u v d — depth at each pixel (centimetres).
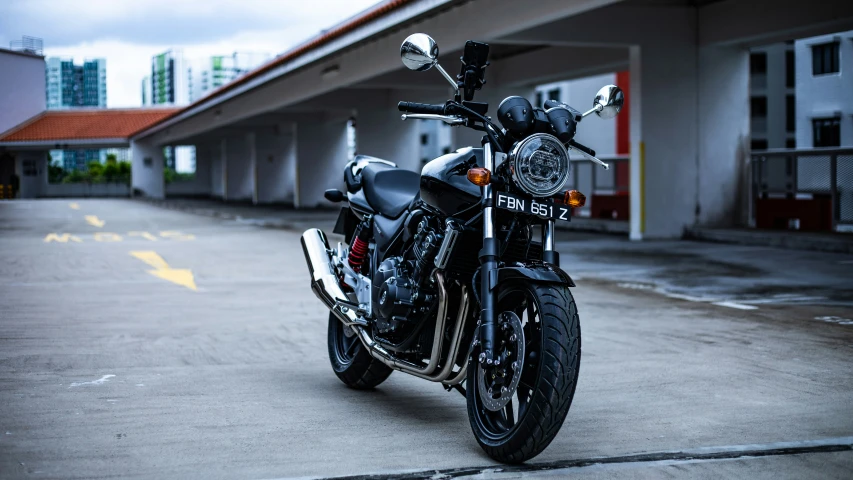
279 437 432
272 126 4475
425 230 442
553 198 413
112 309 869
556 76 2175
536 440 371
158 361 621
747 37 1620
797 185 1705
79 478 366
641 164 1714
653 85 1711
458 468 384
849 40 2777
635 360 620
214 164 6106
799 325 768
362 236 526
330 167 3741
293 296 966
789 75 4203
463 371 424
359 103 2923
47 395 514
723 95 1748
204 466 384
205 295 973
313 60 2241
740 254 1407
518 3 1440
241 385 548
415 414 483
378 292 465
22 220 2634
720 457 399
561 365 368
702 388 536
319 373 589
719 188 1758
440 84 2353
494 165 408
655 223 1730
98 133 5909
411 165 2973
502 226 414
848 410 484
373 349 484
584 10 1305
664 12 1703
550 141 394
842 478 371
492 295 392
